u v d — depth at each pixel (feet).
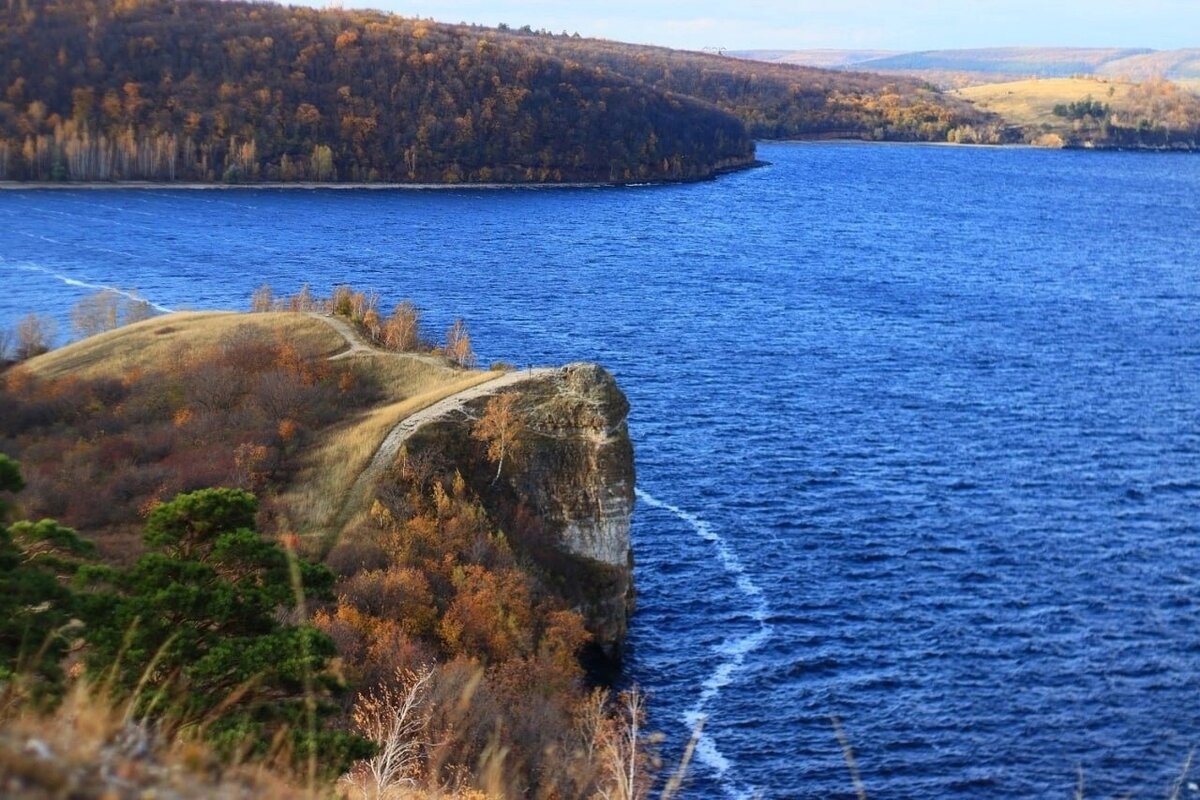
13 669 66.74
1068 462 270.67
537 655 172.35
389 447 216.74
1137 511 240.12
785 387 336.90
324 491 205.36
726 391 332.60
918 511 240.53
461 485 209.97
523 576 191.01
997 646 185.47
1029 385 341.00
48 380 259.39
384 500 201.87
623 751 66.18
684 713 170.19
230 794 27.91
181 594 78.07
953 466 267.18
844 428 296.71
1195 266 584.81
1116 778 151.64
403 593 170.71
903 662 181.88
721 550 224.12
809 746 160.45
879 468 266.57
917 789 150.20
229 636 81.56
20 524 86.28
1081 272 561.02
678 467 266.57
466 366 293.84
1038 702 169.37
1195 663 179.73
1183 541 224.74
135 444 224.33
